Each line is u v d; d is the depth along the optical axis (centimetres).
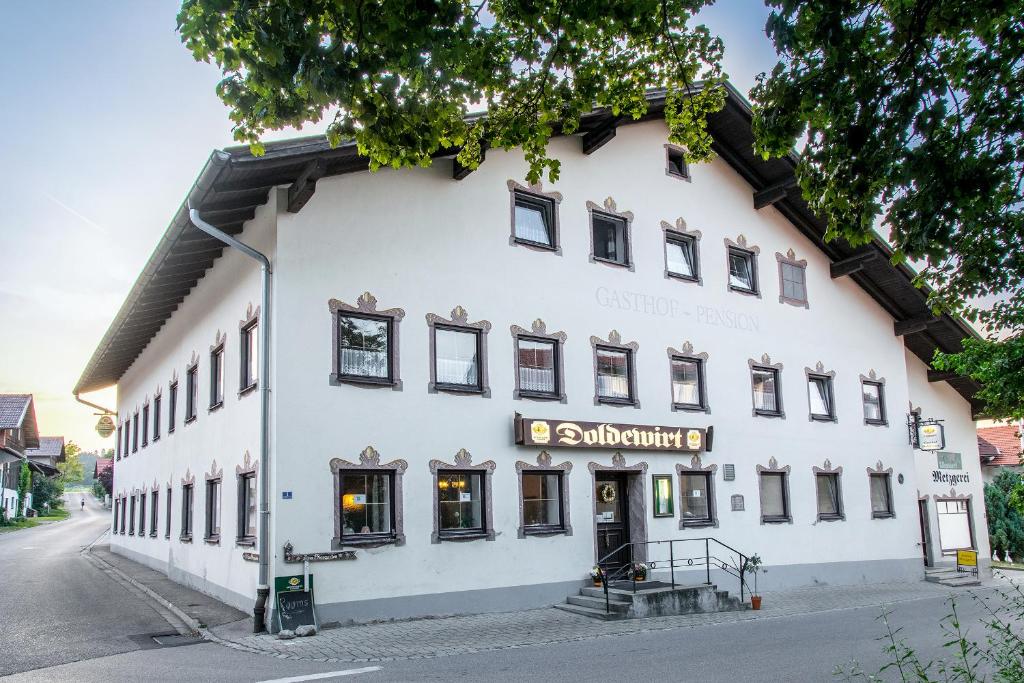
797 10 623
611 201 1806
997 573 747
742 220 2083
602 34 830
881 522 2230
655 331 1822
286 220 1341
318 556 1273
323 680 905
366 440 1361
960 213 652
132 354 2494
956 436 2647
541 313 1631
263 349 1309
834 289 2277
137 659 1030
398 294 1445
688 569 1755
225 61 654
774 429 2019
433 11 660
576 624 1334
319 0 640
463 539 1438
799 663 1011
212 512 1628
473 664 1001
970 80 652
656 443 1734
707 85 896
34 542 3628
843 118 659
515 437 1531
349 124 750
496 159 1628
